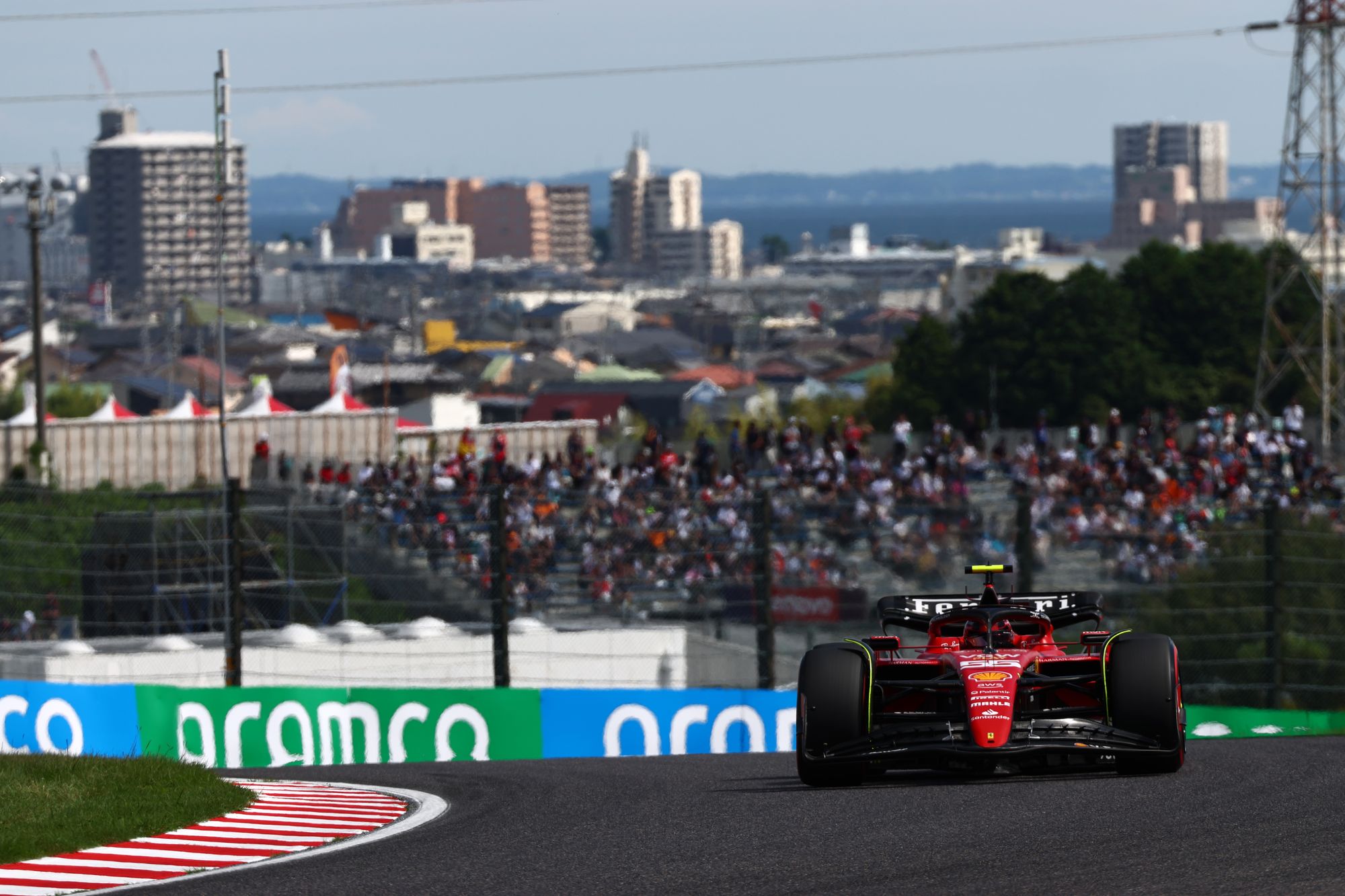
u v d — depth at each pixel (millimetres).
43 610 96250
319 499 117625
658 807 37156
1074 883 25422
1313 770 39656
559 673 93375
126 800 38719
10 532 97562
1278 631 78062
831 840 30250
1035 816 31922
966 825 31141
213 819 37156
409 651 90438
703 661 96688
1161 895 24312
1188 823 30656
